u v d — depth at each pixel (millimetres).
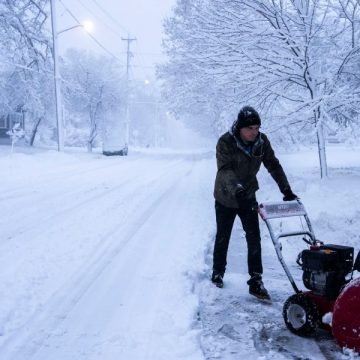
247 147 4738
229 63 11031
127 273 5266
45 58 30734
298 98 11359
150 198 11367
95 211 9406
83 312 4148
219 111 15359
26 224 8047
